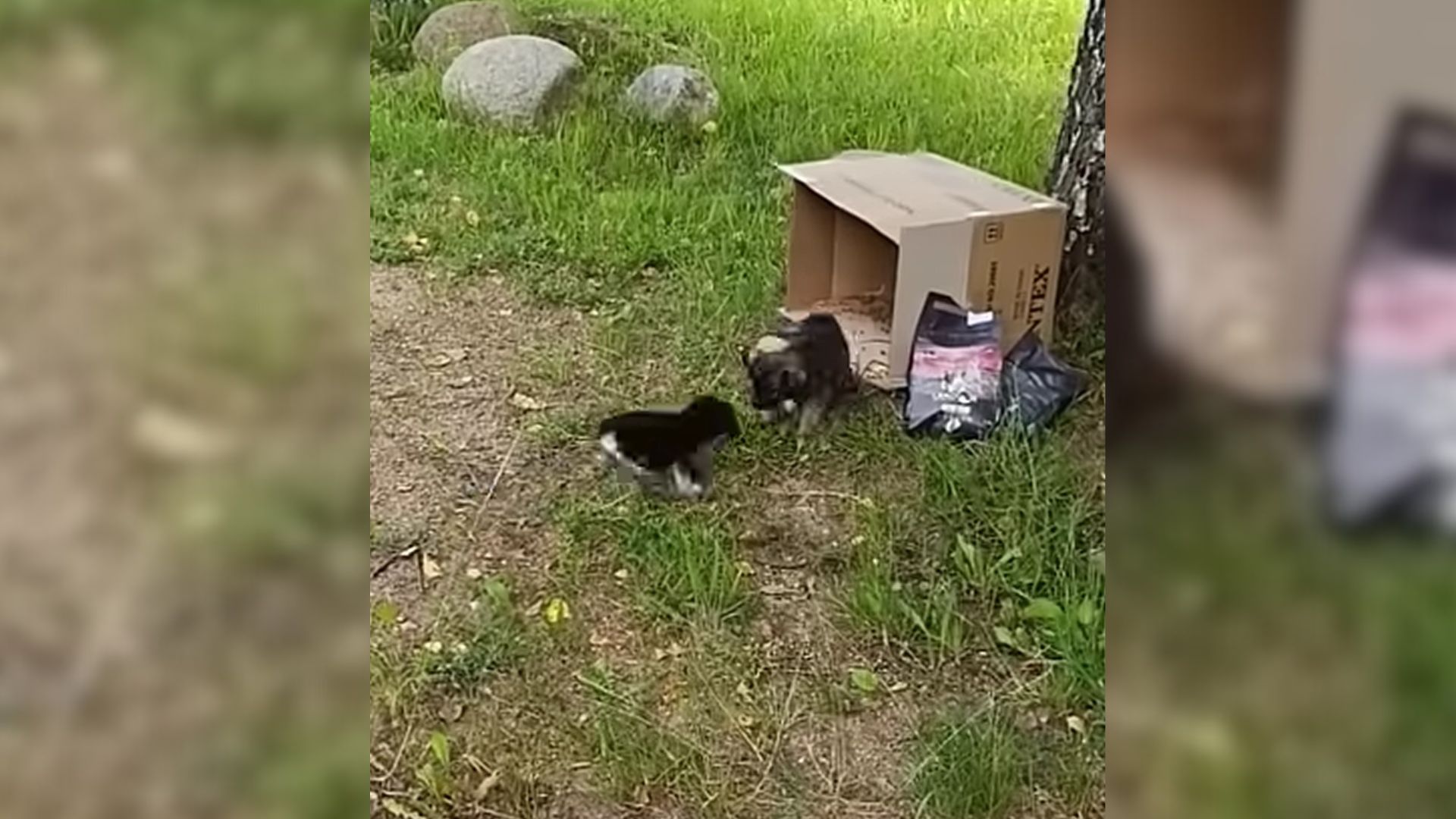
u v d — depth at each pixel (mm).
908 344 2652
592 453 2512
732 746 1827
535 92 4336
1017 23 5672
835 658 1991
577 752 1813
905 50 5242
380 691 1878
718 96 4434
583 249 3404
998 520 2254
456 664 1960
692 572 2141
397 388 2746
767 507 2355
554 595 2123
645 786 1758
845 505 2354
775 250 3363
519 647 2002
